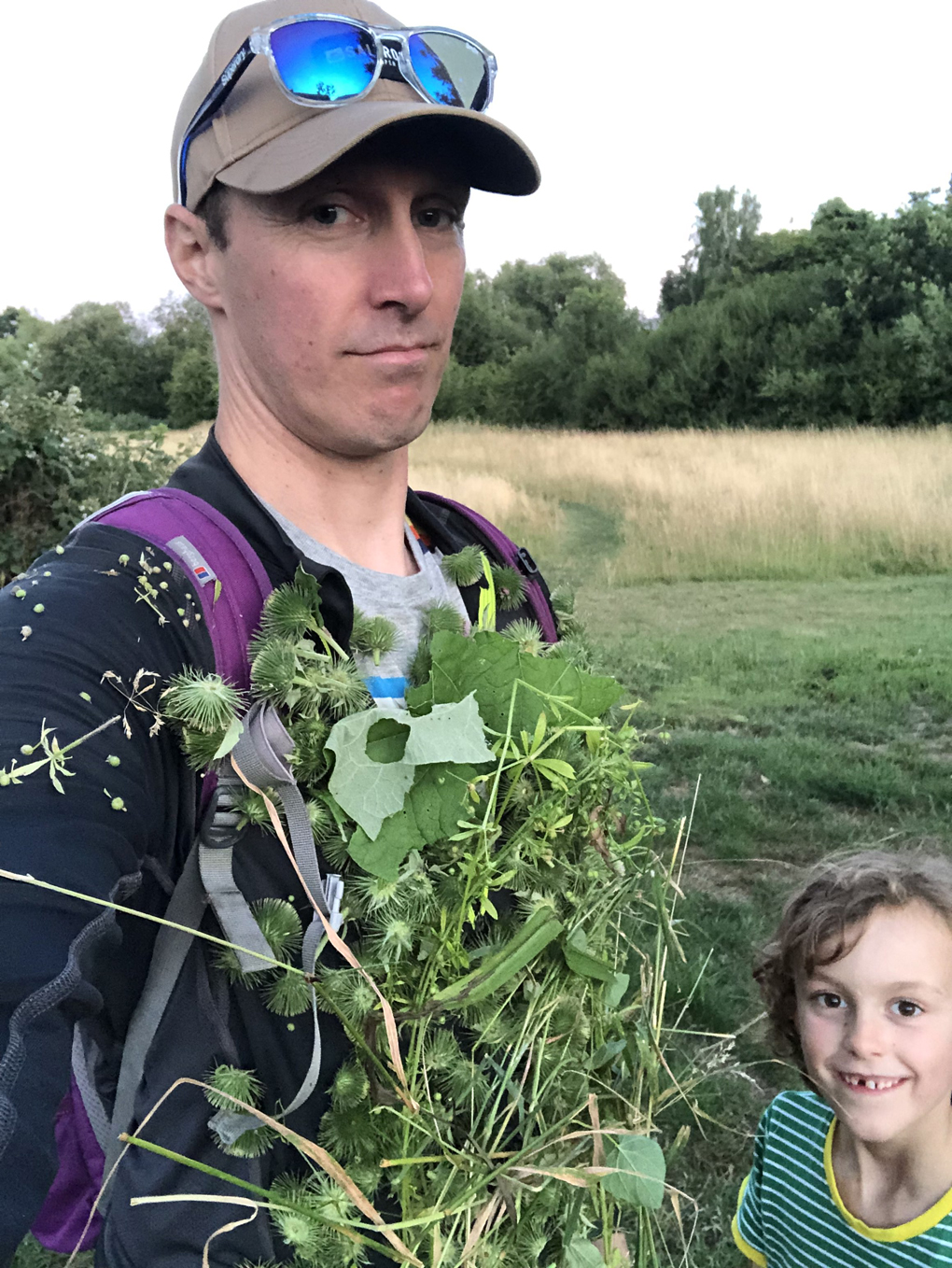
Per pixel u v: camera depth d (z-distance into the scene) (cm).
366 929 100
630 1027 126
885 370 2341
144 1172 98
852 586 1033
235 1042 100
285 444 120
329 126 104
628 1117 121
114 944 85
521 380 3675
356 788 96
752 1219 178
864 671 702
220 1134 97
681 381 2934
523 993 112
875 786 483
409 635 121
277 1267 98
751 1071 292
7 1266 69
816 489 1275
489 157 117
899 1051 146
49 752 81
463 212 125
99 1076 108
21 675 85
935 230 2466
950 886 151
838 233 3400
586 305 3659
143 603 95
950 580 1041
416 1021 98
